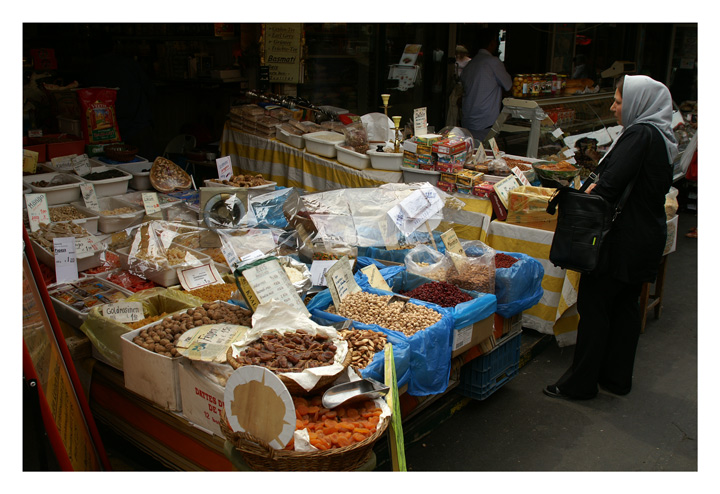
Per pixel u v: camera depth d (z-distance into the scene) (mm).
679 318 5246
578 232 3557
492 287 3619
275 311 2672
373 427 2240
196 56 7652
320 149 5812
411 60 8297
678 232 7469
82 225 4434
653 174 3463
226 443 2328
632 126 3514
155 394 2789
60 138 5688
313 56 7574
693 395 4035
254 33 7324
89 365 3281
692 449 3471
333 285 3287
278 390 2045
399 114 8516
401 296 3361
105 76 6359
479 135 7375
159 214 4512
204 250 4160
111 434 3365
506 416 3779
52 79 6719
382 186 4512
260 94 6746
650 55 11500
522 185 4953
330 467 2146
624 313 3910
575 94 7734
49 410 2309
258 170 6418
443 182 5074
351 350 2646
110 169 5262
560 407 3889
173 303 3340
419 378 3004
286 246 4105
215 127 8289
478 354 3596
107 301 3500
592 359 3852
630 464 3318
